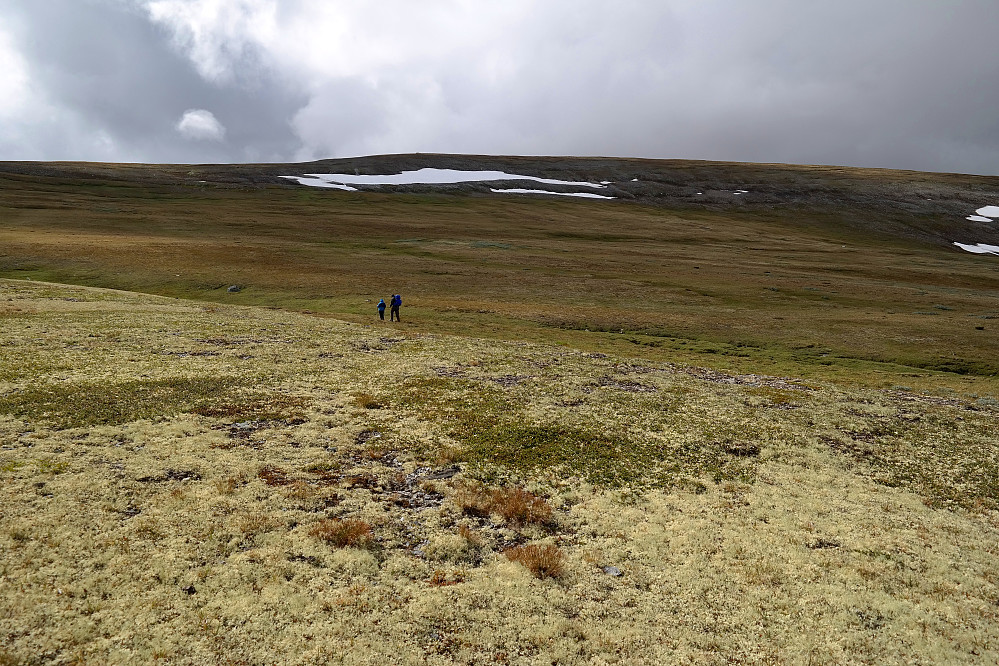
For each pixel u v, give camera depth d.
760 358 57.09
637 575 17.08
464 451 25.22
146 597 13.76
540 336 59.00
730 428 31.19
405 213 165.38
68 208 128.12
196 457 21.52
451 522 19.27
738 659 13.92
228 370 34.12
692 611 15.59
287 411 27.91
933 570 18.50
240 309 57.41
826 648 14.47
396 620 14.09
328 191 195.00
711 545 19.09
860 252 147.50
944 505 24.70
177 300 60.12
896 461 28.95
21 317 43.47
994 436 33.72
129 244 92.31
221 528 16.92
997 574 18.77
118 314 48.12
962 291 101.19
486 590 15.66
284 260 92.00
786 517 21.53
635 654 13.78
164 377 31.27
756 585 16.95
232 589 14.48
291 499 19.19
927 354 58.94
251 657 12.43
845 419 34.53
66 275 73.69
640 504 21.89
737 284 95.00
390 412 29.33
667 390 38.28
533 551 17.55
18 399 25.45
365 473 22.05
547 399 33.41
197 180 192.75
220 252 93.62
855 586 17.19
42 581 13.77
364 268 90.50
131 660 11.95
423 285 82.25
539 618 14.70
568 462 25.16
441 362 40.56
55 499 17.34
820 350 59.81
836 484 25.34
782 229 184.50
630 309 74.69
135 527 16.42
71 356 33.69
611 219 179.62
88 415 24.55
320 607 14.20
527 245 125.06
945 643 14.87
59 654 11.84
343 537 17.14
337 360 39.22
